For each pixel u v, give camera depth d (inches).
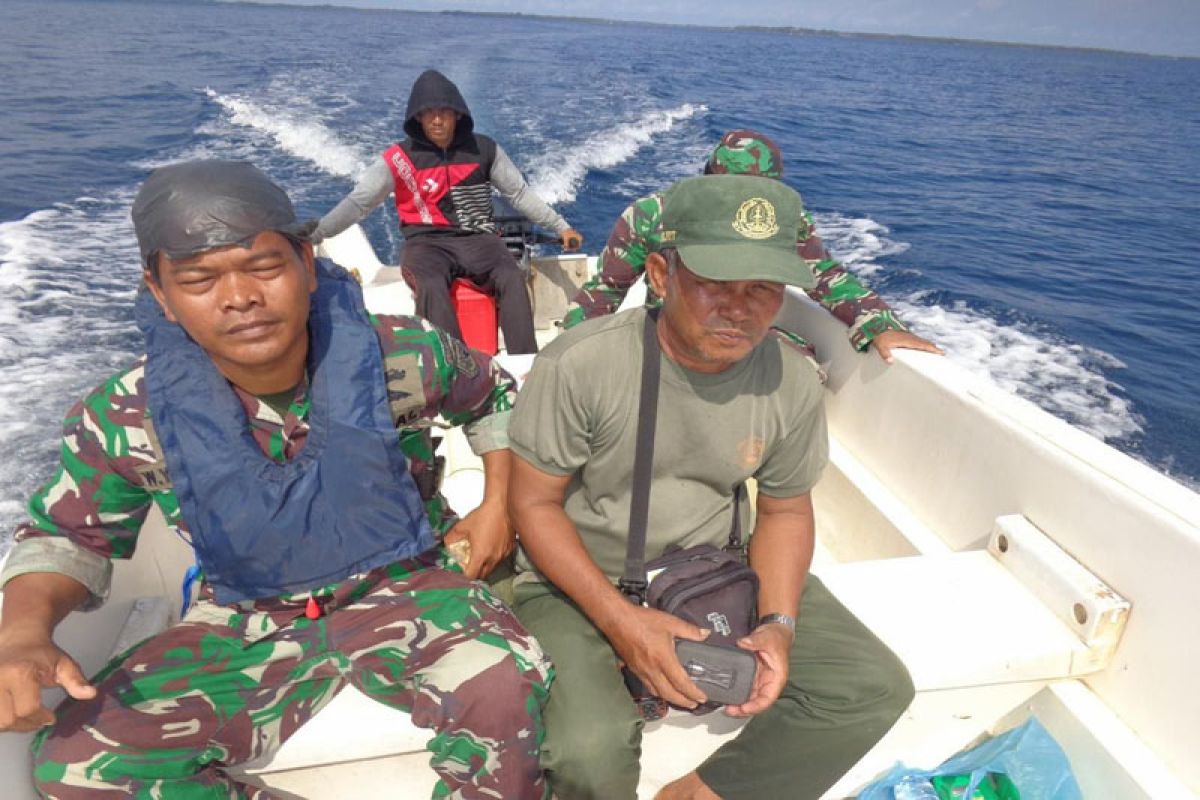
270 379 47.4
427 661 49.4
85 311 234.8
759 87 1107.9
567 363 52.4
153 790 48.1
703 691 49.2
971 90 1462.8
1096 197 568.7
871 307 93.4
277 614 51.6
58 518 47.5
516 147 509.0
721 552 56.5
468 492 97.1
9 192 367.2
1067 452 64.1
